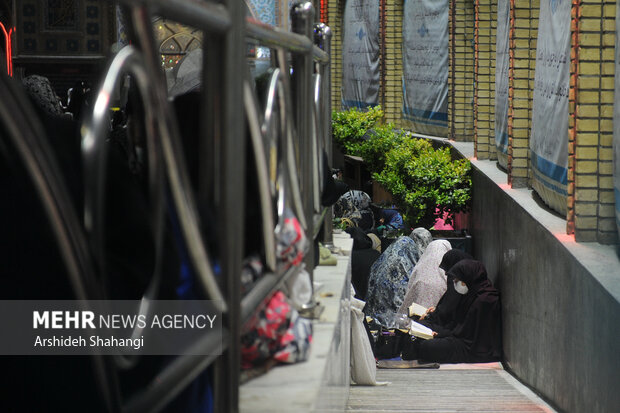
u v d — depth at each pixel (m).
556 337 9.24
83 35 20.36
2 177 2.14
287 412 3.10
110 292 2.34
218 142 2.70
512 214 12.39
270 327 3.49
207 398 3.19
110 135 3.71
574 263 8.31
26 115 1.63
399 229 18.22
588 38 8.98
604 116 8.96
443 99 21.98
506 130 15.15
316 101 5.58
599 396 7.25
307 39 4.57
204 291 2.53
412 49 24.09
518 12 13.36
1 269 2.17
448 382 11.31
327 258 6.55
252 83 4.11
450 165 17.48
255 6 9.82
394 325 13.97
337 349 5.01
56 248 2.17
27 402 2.20
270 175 3.64
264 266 3.50
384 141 20.52
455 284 13.41
